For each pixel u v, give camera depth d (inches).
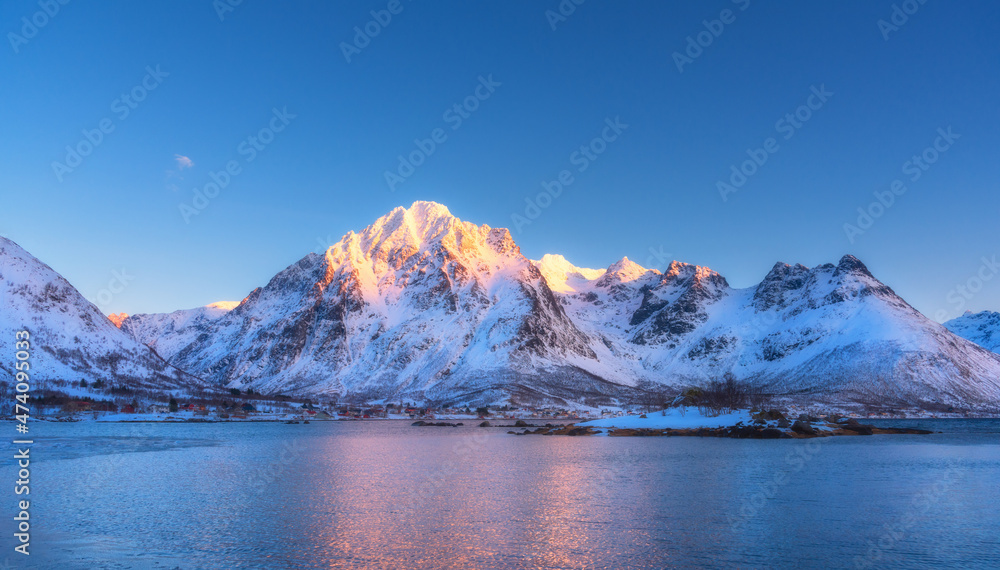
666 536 1453.0
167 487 2204.7
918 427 7303.2
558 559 1272.1
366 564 1236.5
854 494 2033.7
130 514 1702.8
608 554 1304.1
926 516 1669.5
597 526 1553.9
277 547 1355.8
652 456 3341.5
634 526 1552.7
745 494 2033.7
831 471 2637.8
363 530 1513.3
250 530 1508.4
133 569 1203.9
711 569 1206.9
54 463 2987.2
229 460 3169.3
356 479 2428.6
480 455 3499.0
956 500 1909.4
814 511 1742.1
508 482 2335.1
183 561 1258.0
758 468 2753.4
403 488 2181.3
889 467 2783.0
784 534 1469.0
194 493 2069.4
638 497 1979.6
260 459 3235.7
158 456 3366.1
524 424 7258.9
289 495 2027.6
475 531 1501.0
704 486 2209.6
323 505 1844.2
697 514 1702.8
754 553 1312.7
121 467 2817.4
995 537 1439.5
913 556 1290.6
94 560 1262.3
